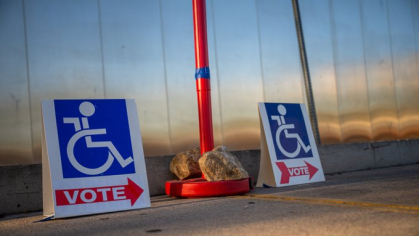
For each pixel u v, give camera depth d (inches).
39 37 174.6
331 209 111.1
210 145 169.8
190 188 155.9
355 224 89.9
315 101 245.8
